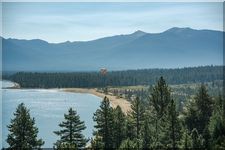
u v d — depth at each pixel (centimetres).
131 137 8819
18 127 7688
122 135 8731
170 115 7375
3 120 18925
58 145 7750
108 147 8112
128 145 6894
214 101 8831
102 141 8481
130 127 9144
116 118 8844
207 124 8219
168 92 9488
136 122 9306
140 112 9350
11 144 7662
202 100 8738
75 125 8212
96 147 7994
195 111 8525
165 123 7506
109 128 8619
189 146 6456
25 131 7719
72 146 7106
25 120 7719
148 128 8131
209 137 6806
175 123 7331
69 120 8194
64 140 8181
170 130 7306
